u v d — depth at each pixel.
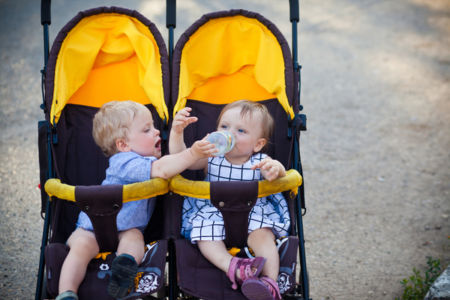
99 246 2.39
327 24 8.55
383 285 3.59
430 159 5.24
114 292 2.17
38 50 6.92
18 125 5.43
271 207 2.70
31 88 6.09
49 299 2.35
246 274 2.25
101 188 2.26
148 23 3.05
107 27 3.05
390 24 8.59
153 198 2.68
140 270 2.32
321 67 7.17
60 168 2.79
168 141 2.85
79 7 8.11
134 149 2.61
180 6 8.52
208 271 2.39
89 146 2.94
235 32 3.09
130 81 3.09
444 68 7.18
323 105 6.24
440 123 5.90
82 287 2.27
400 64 7.29
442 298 2.98
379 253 3.93
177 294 2.53
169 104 2.95
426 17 8.86
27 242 3.90
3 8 8.18
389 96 6.48
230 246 2.46
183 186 2.37
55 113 2.76
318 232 4.17
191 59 3.07
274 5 8.81
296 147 2.78
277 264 2.36
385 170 5.06
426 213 4.42
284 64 2.97
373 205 4.53
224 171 2.74
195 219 2.54
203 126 3.09
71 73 2.93
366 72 7.07
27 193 4.47
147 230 2.74
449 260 3.83
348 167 5.10
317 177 4.93
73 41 2.95
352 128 5.79
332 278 3.66
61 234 2.63
